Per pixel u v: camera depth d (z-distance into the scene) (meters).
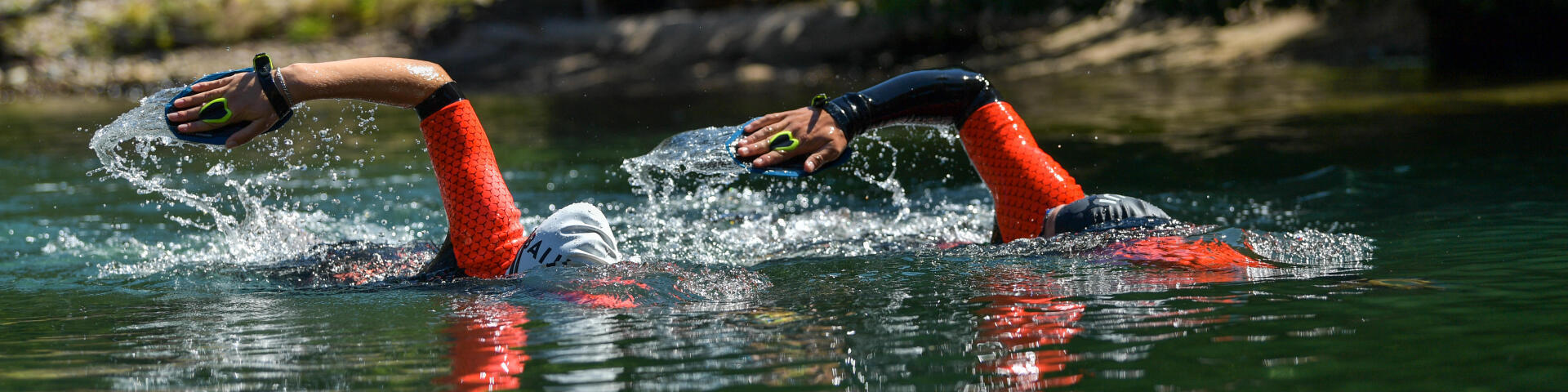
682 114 14.52
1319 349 2.82
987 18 23.03
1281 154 8.51
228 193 8.41
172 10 26.84
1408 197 6.10
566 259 4.14
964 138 4.98
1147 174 7.81
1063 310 3.36
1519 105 11.30
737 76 21.91
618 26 24.81
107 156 4.61
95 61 24.86
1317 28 20.91
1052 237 4.54
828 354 2.94
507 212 4.48
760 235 5.77
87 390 2.82
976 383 2.64
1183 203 6.54
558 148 11.23
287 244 5.56
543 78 23.08
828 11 23.86
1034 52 21.73
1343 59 18.97
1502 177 6.57
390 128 13.88
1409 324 3.03
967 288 3.75
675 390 2.66
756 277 4.10
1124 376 2.65
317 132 13.39
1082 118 12.05
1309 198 6.39
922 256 4.51
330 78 4.25
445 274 4.43
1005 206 4.82
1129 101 13.84
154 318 3.79
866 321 3.32
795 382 2.70
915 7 19.62
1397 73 16.42
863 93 4.75
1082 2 19.78
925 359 2.86
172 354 3.18
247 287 4.48
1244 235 4.37
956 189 7.52
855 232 5.81
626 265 4.15
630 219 6.54
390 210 7.43
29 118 16.73
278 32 27.05
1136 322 3.16
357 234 6.46
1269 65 18.67
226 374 2.94
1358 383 2.54
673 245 5.46
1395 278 3.67
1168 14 18.89
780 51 23.00
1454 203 5.70
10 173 9.82
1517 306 3.19
